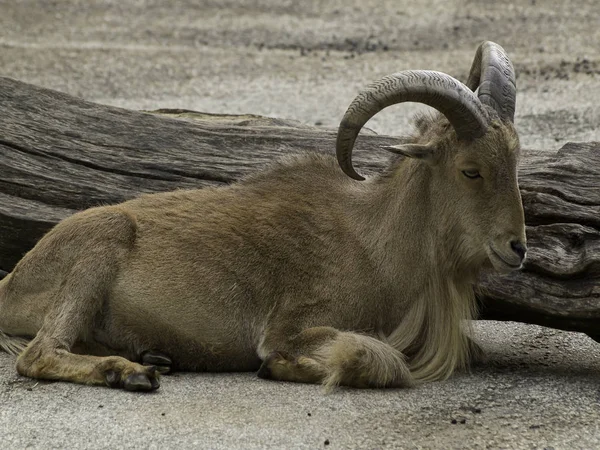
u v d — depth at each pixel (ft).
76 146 66.18
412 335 53.57
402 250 53.21
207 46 170.71
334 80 145.79
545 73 142.82
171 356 54.19
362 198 55.16
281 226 54.44
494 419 46.03
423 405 48.08
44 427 44.93
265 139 67.26
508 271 50.06
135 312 53.57
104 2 205.77
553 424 45.37
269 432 44.14
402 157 54.85
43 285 53.98
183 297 53.11
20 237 64.03
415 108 130.62
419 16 189.26
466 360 54.44
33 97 67.97
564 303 54.75
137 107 129.29
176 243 54.03
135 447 42.57
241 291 53.52
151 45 170.50
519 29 173.99
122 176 65.51
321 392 49.85
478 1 198.18
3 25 183.21
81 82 144.05
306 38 175.73
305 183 56.44
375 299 53.62
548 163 60.44
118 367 49.98
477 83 56.39
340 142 49.19
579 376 53.26
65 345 52.08
